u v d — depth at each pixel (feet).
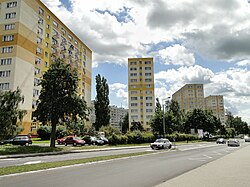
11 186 28.25
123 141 144.15
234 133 376.27
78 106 102.78
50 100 100.68
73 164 48.78
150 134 169.37
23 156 74.69
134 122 278.67
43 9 195.93
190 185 27.91
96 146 125.18
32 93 175.22
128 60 336.29
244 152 85.56
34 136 172.65
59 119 109.91
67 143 133.80
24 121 163.94
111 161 58.08
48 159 62.75
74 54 246.68
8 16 169.37
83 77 265.54
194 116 241.14
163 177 35.27
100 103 224.74
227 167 44.55
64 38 228.02
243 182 29.71
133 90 327.88
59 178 33.73
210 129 238.68
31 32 178.60
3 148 86.89
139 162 56.18
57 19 216.74
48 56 199.93
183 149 110.11
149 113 321.11
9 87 158.30
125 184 29.81
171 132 191.52
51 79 102.53
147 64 333.01
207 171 39.40
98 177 34.86
